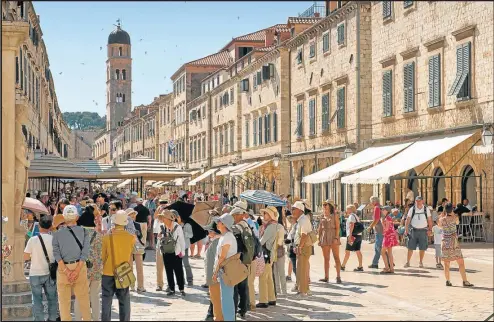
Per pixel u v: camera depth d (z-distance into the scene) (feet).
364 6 119.14
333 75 133.90
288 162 163.32
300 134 153.07
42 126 171.42
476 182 89.25
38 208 60.23
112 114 501.97
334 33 133.08
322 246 60.23
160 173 115.96
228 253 41.16
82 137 611.47
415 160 89.25
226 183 221.25
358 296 52.44
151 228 98.02
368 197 118.42
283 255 53.57
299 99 153.99
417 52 103.50
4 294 47.52
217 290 42.42
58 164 101.76
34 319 41.96
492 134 81.71
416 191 105.81
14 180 49.37
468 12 90.22
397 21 109.50
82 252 39.81
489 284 56.90
